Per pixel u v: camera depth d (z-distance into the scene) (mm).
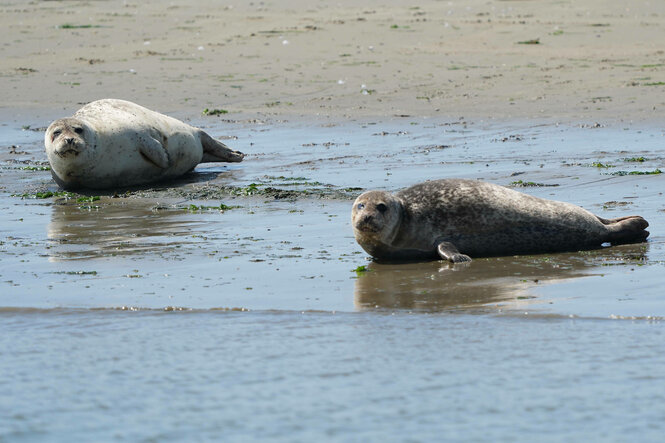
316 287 18547
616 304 16469
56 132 31641
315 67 57688
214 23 74625
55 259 21516
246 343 15188
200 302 17625
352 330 15672
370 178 31281
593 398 12453
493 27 68812
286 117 45688
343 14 78438
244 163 36156
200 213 26953
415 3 83938
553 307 16453
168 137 33750
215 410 12406
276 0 88250
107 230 24812
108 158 32156
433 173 31578
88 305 17656
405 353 14383
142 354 14844
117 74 57375
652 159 32719
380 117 44844
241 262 20812
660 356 13922
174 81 55000
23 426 12094
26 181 33719
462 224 21406
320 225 24688
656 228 22891
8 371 14234
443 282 18703
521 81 51594
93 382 13641
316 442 11281
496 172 31219
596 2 78750
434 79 53219
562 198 26594
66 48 66625
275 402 12602
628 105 44531
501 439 11211
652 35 63812
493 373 13422
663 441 11086
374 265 20531
